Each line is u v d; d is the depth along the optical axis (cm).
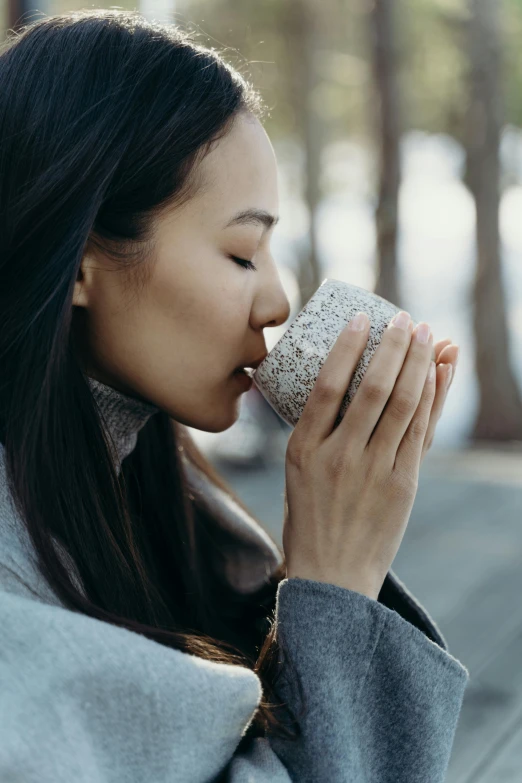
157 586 124
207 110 95
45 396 91
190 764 76
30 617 73
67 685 71
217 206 96
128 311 97
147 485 130
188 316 97
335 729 89
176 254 96
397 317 99
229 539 138
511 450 874
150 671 74
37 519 88
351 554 98
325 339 99
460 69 1005
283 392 101
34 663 71
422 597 263
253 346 103
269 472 479
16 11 322
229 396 104
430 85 1118
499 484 406
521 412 949
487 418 945
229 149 96
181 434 139
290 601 94
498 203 956
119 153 92
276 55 1155
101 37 96
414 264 1767
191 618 127
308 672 91
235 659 100
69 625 74
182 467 133
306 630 92
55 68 94
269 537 142
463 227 2120
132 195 93
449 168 1853
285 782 85
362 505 98
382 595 119
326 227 2231
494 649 225
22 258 92
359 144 1438
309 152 1216
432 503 374
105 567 98
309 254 1239
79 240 91
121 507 102
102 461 100
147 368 100
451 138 1220
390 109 940
